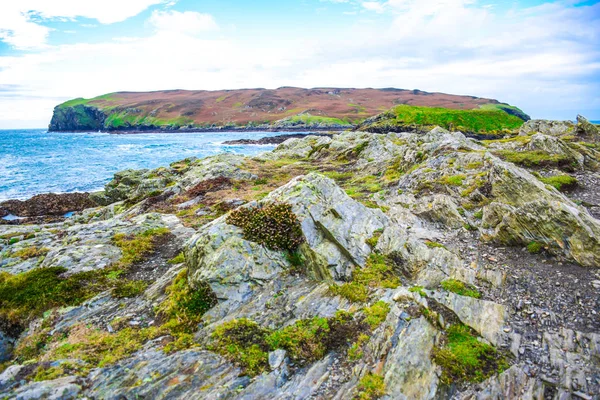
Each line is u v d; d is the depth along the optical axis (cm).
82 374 985
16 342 1297
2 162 7606
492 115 10544
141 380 948
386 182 3008
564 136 4259
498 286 1277
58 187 5194
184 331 1190
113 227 2334
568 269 1323
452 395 868
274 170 4366
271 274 1405
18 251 2058
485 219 1783
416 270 1366
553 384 873
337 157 5125
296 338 1067
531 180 1866
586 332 1010
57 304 1431
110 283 1595
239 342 1072
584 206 1967
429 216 1970
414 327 1026
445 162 2780
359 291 1251
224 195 3272
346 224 1579
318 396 889
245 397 889
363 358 973
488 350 981
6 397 879
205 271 1356
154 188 4019
